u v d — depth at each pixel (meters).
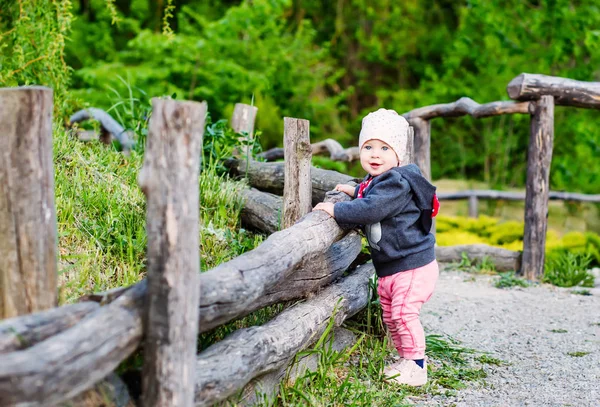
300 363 3.14
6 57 5.12
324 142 7.14
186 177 2.02
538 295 5.67
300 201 3.30
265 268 2.52
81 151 4.43
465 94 13.74
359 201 3.08
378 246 3.21
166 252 2.01
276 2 11.43
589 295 5.74
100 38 13.23
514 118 12.68
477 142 14.55
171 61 10.98
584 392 3.34
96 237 3.46
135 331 2.02
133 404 2.17
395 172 3.13
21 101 2.09
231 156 5.24
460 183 13.15
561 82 6.01
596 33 9.43
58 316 2.01
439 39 15.85
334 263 3.45
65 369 1.74
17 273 2.13
